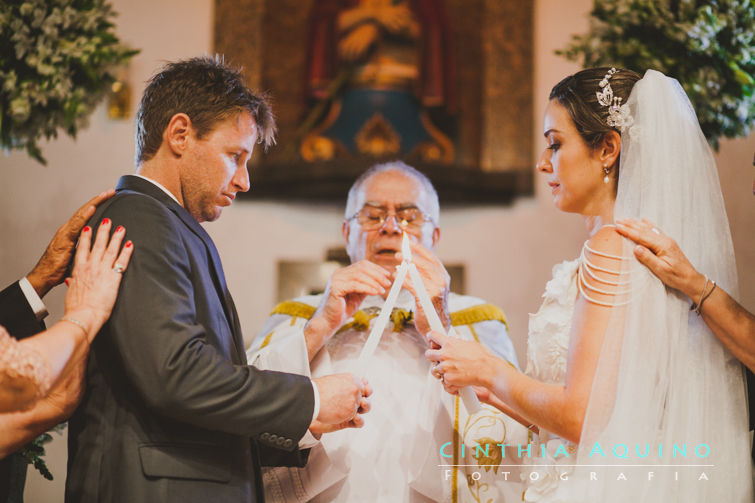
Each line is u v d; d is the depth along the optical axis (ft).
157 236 7.55
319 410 7.82
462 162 23.27
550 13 23.81
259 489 8.20
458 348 8.39
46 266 8.42
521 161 23.25
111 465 7.34
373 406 10.16
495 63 23.68
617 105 8.19
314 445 9.02
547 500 7.84
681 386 7.66
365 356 8.44
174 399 7.08
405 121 23.18
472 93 23.65
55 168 22.58
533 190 23.09
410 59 23.41
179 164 8.20
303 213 23.18
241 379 7.41
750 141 18.34
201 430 7.56
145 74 23.06
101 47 11.69
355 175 22.30
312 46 23.44
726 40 11.00
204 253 8.11
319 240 23.04
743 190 18.24
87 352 7.29
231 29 23.65
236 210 23.18
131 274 7.39
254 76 23.45
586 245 8.06
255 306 22.70
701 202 8.21
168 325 7.19
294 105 23.48
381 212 11.00
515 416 9.45
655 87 8.26
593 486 7.39
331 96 23.44
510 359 10.88
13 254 22.17
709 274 8.07
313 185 22.48
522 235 22.94
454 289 22.68
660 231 7.93
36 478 19.79
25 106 11.01
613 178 8.33
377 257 10.89
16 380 6.88
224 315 8.09
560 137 8.42
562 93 8.50
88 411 7.59
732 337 7.72
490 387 8.17
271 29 23.73
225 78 8.39
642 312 7.64
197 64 8.46
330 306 9.78
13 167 22.54
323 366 10.08
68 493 7.51
